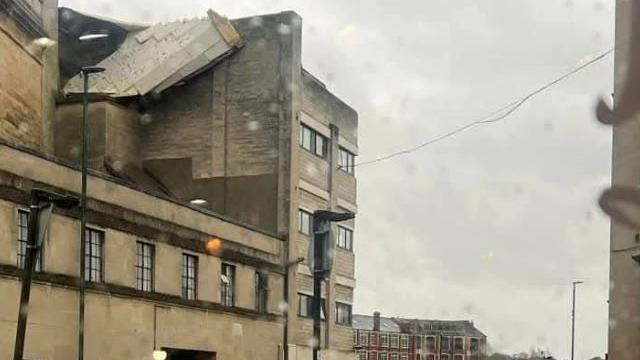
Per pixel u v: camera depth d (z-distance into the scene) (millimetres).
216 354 30047
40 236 15516
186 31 37875
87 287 23703
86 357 23484
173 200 28312
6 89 27125
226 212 36281
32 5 30359
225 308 30812
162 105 37750
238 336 31547
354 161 44156
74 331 23078
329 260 15047
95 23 39312
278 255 35094
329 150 40500
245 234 32719
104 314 24375
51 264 22422
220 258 30875
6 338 20484
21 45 28547
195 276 29562
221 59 37156
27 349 21172
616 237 19875
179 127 37406
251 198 36125
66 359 22688
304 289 37062
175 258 28234
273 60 36719
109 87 36656
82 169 22797
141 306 26141
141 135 37656
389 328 124375
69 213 23219
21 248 21578
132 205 26094
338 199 41438
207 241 30078
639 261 18766
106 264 24750
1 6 26359
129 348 25453
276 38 36781
